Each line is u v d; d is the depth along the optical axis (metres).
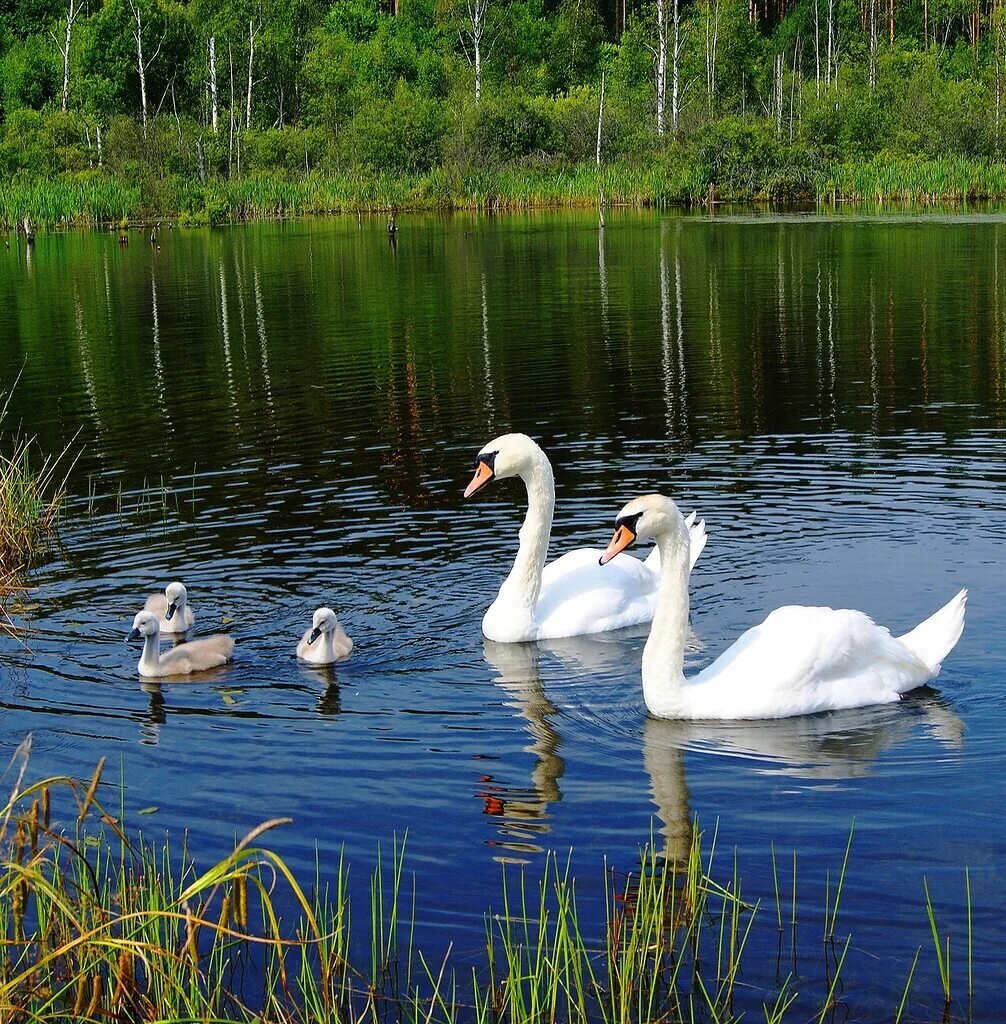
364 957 5.81
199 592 10.87
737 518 12.27
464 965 5.73
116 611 10.49
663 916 5.97
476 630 10.02
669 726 8.20
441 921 6.05
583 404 17.98
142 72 81.94
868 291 28.81
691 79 89.69
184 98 91.50
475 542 11.95
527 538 9.78
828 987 5.46
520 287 31.89
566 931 5.77
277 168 76.38
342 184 67.94
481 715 8.45
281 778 7.55
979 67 91.19
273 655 9.58
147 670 9.16
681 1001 5.41
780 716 8.23
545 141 75.12
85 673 9.29
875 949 5.69
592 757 7.74
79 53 90.00
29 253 45.88
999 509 12.16
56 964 5.73
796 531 11.78
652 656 8.34
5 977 5.42
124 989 5.37
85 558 11.83
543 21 104.25
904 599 9.97
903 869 6.31
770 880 6.26
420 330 25.45
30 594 10.94
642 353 22.02
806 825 6.79
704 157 67.06
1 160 70.19
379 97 89.75
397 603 10.53
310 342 24.41
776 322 24.98
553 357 21.88
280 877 6.46
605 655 9.57
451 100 86.94
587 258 38.25
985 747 7.67
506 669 9.28
